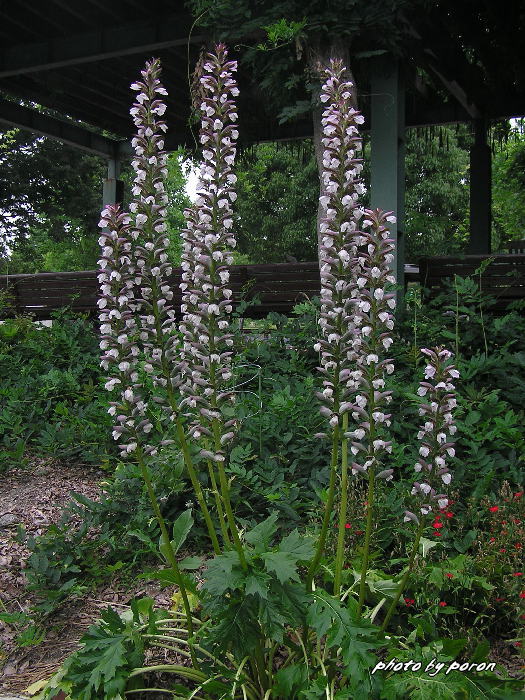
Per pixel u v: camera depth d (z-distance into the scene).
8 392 6.25
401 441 4.75
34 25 9.86
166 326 2.65
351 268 2.46
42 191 24.12
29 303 9.95
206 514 2.67
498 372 5.25
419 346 6.14
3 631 3.38
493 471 3.92
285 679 2.49
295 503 3.95
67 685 2.74
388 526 3.58
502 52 9.80
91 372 6.96
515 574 3.10
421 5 7.89
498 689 2.43
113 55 9.74
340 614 2.34
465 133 23.75
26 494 4.80
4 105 12.84
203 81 2.64
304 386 5.28
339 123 2.46
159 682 2.88
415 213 22.92
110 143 15.18
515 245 14.65
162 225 2.64
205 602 2.46
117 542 3.86
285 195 25.31
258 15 7.24
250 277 8.73
